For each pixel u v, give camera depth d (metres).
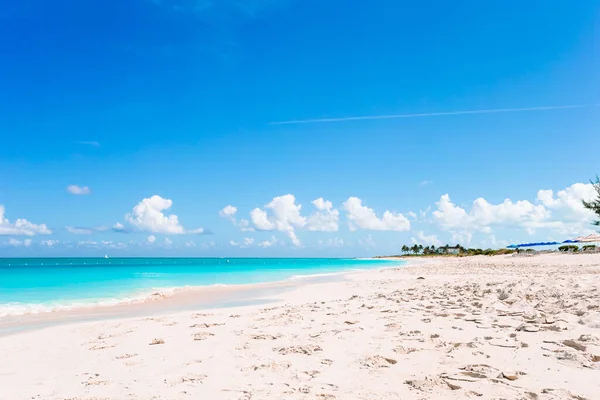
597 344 5.68
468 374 4.88
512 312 8.53
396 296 13.30
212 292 20.64
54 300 17.25
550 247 78.12
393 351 6.14
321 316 9.87
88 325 10.16
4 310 14.06
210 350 6.83
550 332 6.58
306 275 40.88
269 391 4.65
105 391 4.92
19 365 6.45
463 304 10.22
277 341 7.26
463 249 132.62
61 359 6.77
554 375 4.71
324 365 5.61
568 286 11.55
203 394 4.66
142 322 10.33
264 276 39.47
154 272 50.25
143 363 6.22
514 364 5.18
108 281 31.05
